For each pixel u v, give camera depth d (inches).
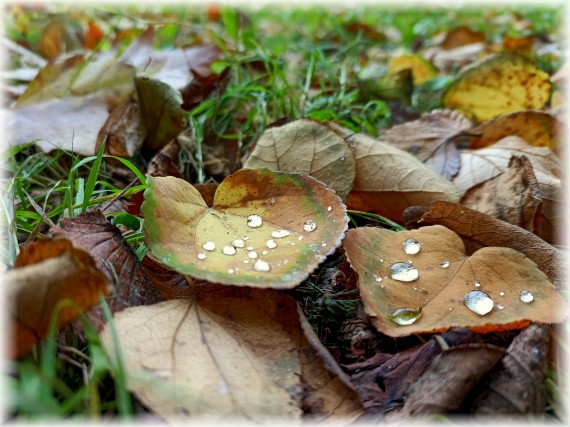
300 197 10.9
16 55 22.2
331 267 11.9
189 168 15.1
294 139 13.0
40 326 8.8
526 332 9.6
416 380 9.6
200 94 17.0
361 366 10.0
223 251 10.3
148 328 9.4
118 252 10.3
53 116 15.4
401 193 13.0
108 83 16.2
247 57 19.7
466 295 10.3
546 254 11.2
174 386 8.8
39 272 8.8
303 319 9.6
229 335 9.6
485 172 14.3
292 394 9.0
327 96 18.6
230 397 8.8
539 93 17.7
